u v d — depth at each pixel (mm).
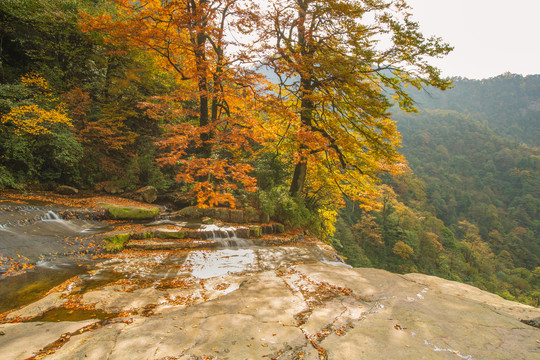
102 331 3357
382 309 4277
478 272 48625
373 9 8305
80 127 13367
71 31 12992
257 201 12633
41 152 11797
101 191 13789
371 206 13859
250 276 6305
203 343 3150
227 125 8789
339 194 15648
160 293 5008
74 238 7762
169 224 10273
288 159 15406
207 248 8711
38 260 6223
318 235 14148
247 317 3904
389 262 41438
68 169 12719
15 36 12141
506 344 3307
